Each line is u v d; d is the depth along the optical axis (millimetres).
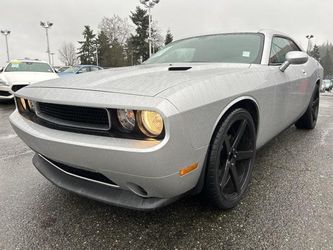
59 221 2137
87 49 64375
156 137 1576
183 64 2729
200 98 1731
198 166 1803
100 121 1725
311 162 3176
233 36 3143
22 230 2035
